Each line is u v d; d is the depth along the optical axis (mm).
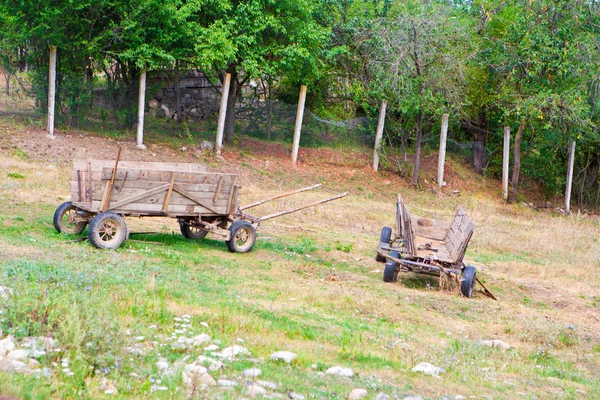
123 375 5934
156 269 11289
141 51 23406
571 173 31016
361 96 30406
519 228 24266
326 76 30531
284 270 13250
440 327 10594
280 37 27016
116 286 9359
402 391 6770
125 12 22922
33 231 13242
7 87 25016
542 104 27859
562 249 20734
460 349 9195
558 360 9586
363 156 29344
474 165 32562
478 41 30344
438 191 28812
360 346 8492
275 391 6156
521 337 10602
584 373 9102
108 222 12633
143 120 24766
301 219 19656
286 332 8633
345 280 13203
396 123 29828
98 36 23375
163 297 9141
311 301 10930
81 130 24031
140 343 6891
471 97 31344
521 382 8008
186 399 5484
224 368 6578
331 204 22734
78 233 13609
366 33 29391
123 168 12867
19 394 4930
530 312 12344
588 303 14148
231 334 8062
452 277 13133
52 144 22062
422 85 28125
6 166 19531
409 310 11336
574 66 28547
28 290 7750
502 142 33031
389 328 9969
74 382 5520
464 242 13250
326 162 28188
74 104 23703
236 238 14273
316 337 8680
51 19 22000
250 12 25406
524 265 17234
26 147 21422
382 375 7320
